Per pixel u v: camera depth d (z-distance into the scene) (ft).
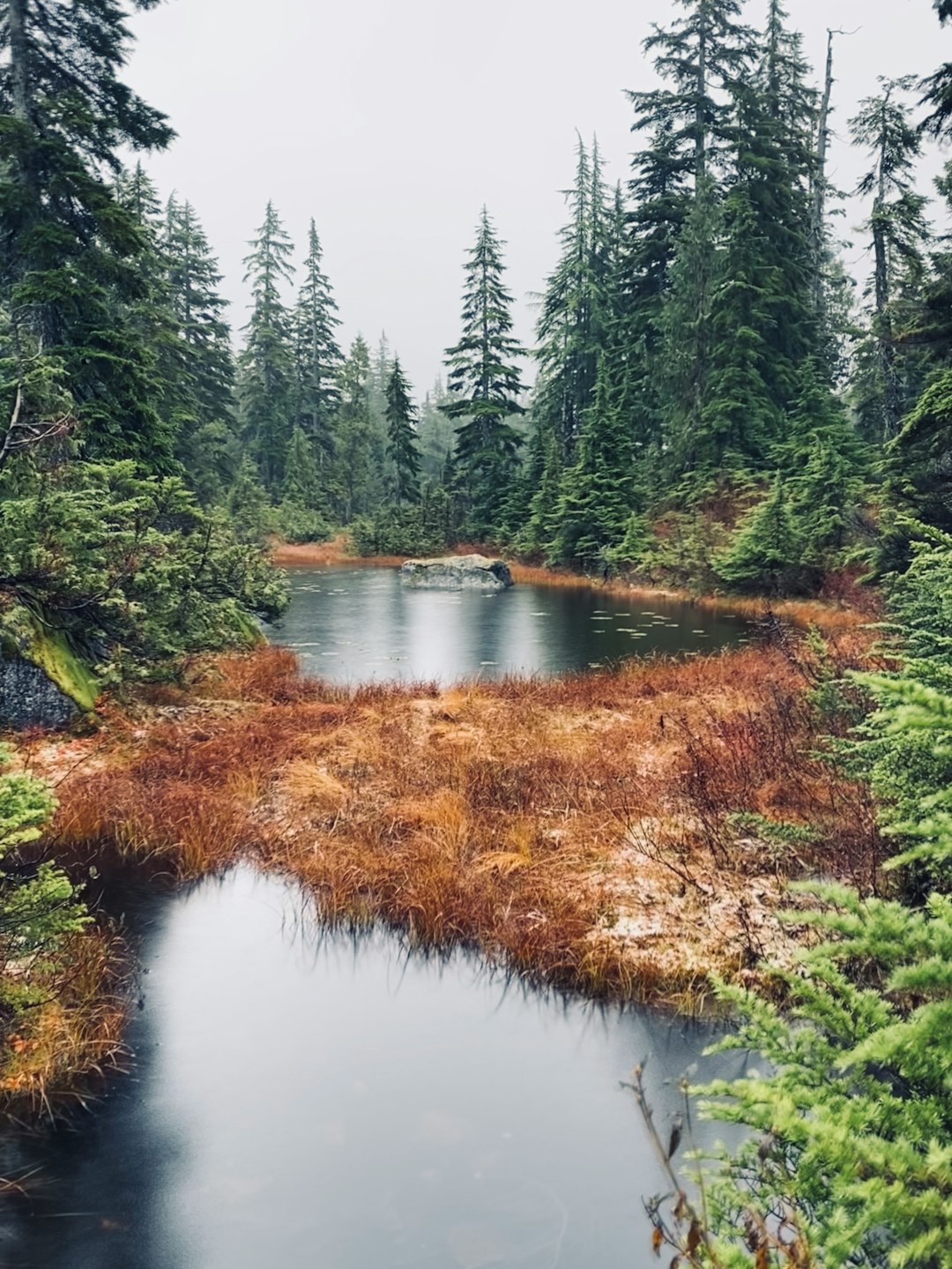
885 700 8.53
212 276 141.38
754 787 22.90
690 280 108.99
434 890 18.44
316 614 74.08
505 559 132.77
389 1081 13.07
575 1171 11.14
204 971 16.35
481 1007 15.19
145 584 32.53
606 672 45.55
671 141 126.62
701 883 18.61
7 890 13.67
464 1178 11.03
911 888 14.38
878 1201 4.21
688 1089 5.54
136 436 45.98
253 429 193.57
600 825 21.86
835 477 75.66
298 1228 10.26
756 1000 6.94
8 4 44.78
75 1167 11.27
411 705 34.73
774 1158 6.18
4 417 29.81
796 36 127.75
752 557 81.10
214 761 26.86
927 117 46.11
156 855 21.39
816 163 116.16
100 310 46.03
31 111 45.65
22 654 28.76
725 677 40.81
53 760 26.61
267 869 20.84
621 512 110.52
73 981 15.08
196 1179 11.02
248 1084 13.01
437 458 277.85
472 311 155.94
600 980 15.64
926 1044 4.79
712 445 104.53
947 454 46.11
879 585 51.37
